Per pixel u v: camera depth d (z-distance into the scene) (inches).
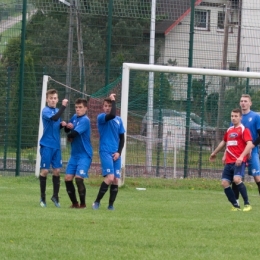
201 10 2679.6
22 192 1785.2
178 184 2140.7
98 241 941.8
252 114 1576.0
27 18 2518.5
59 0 2429.9
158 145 2284.7
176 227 1096.8
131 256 841.5
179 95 2311.8
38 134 2202.3
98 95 2285.9
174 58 2541.8
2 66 2503.7
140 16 2463.1
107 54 2336.4
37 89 2377.0
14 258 815.1
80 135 1398.9
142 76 2294.5
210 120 2326.5
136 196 1811.0
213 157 1519.4
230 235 1031.0
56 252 853.2
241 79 2345.0
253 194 2034.9
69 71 2409.0
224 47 2534.5
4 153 2317.9
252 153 1579.7
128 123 2277.3
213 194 1952.5
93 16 2896.2
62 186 2018.9
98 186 2049.7
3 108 2343.8
